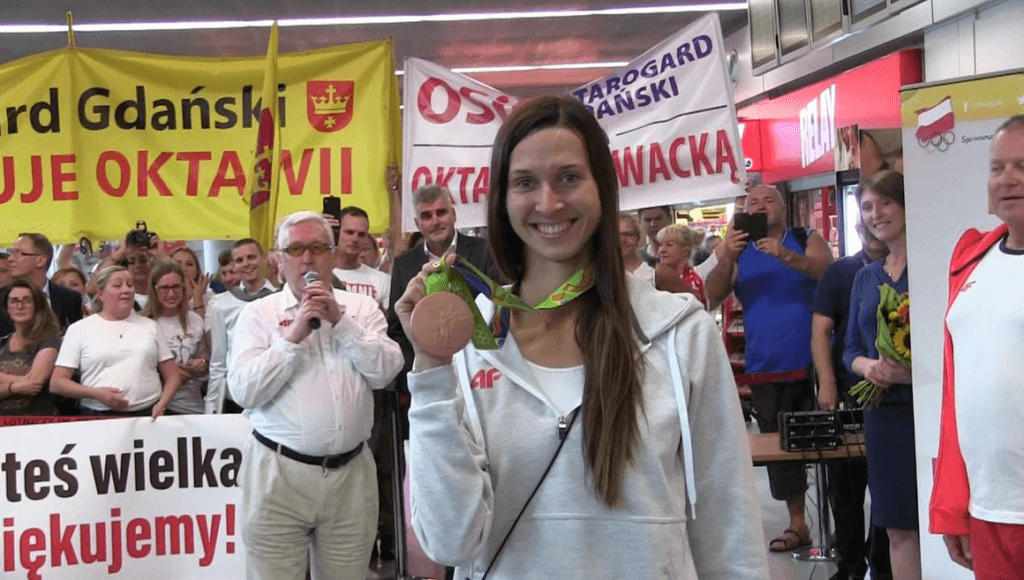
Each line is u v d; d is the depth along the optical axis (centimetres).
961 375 294
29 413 497
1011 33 726
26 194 562
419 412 148
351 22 1293
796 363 542
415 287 151
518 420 156
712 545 161
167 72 564
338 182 573
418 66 582
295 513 370
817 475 532
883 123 880
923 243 329
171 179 566
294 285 383
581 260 162
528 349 160
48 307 516
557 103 160
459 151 578
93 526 463
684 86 527
